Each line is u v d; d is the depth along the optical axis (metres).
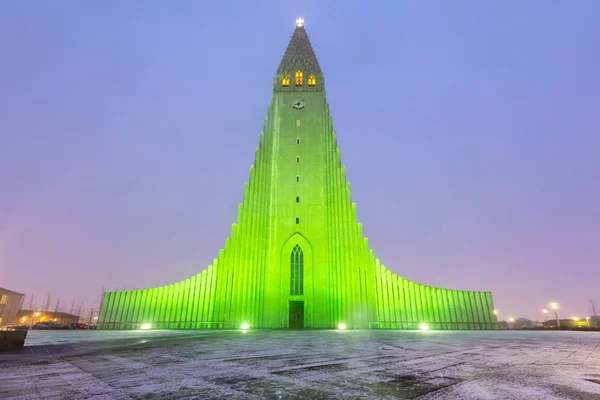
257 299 43.72
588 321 59.44
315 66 59.50
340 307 43.00
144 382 7.32
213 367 9.34
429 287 45.66
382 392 6.26
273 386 6.86
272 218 48.19
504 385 6.79
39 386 6.93
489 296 45.94
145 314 45.22
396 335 25.81
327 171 50.34
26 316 96.38
